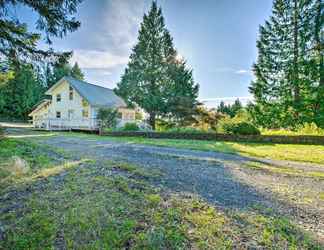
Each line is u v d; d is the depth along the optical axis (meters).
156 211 2.85
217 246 2.18
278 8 18.28
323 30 16.08
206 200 3.30
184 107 18.84
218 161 6.24
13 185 3.77
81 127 19.62
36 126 22.53
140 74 24.72
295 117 17.23
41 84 39.62
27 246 2.23
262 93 19.09
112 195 3.32
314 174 4.99
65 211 2.84
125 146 9.13
